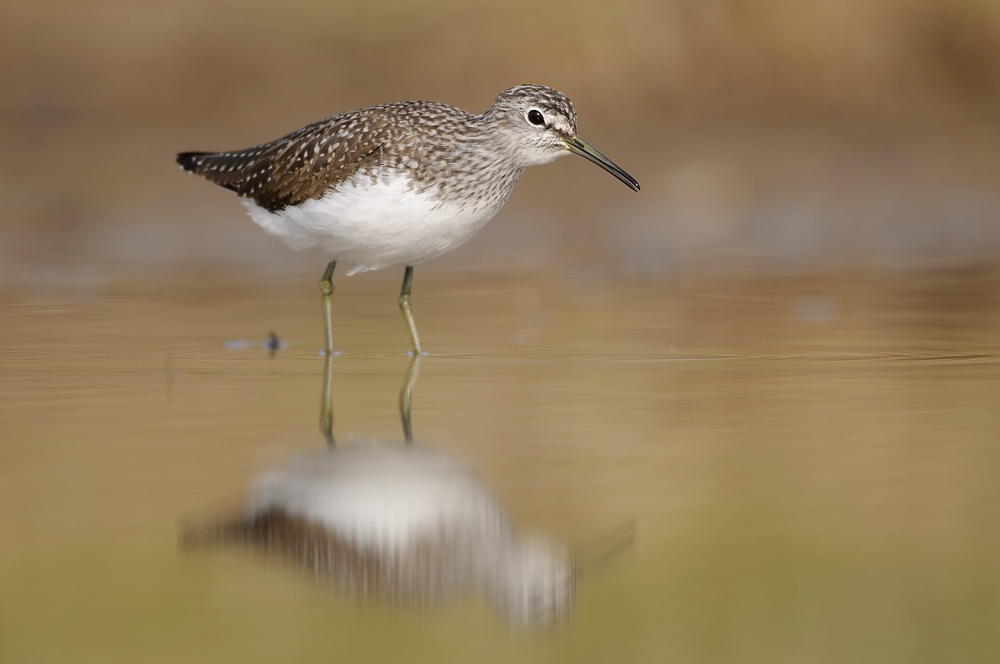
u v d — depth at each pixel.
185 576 7.19
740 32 23.08
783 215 20.92
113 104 21.70
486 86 22.11
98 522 7.84
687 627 6.57
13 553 7.37
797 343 13.27
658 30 22.89
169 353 12.72
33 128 21.00
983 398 10.84
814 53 23.11
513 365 12.31
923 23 23.44
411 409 10.55
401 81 22.16
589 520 7.92
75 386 11.28
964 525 7.83
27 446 9.34
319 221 12.45
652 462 9.09
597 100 22.55
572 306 15.51
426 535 7.84
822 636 6.34
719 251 18.97
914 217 20.80
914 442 9.55
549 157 12.98
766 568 7.23
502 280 17.22
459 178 12.39
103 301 15.45
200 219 19.38
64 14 22.80
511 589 7.14
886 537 7.64
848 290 16.30
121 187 19.84
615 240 19.77
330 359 12.63
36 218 19.12
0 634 6.34
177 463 8.97
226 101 21.78
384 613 6.89
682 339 13.55
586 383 11.48
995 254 18.64
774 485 8.58
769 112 22.75
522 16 22.80
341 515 8.07
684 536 7.66
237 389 11.26
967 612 6.61
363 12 23.09
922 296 15.88
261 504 8.21
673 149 22.00
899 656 6.20
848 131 22.53
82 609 6.70
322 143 12.60
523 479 8.69
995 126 22.88
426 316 15.01
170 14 22.77
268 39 22.72
